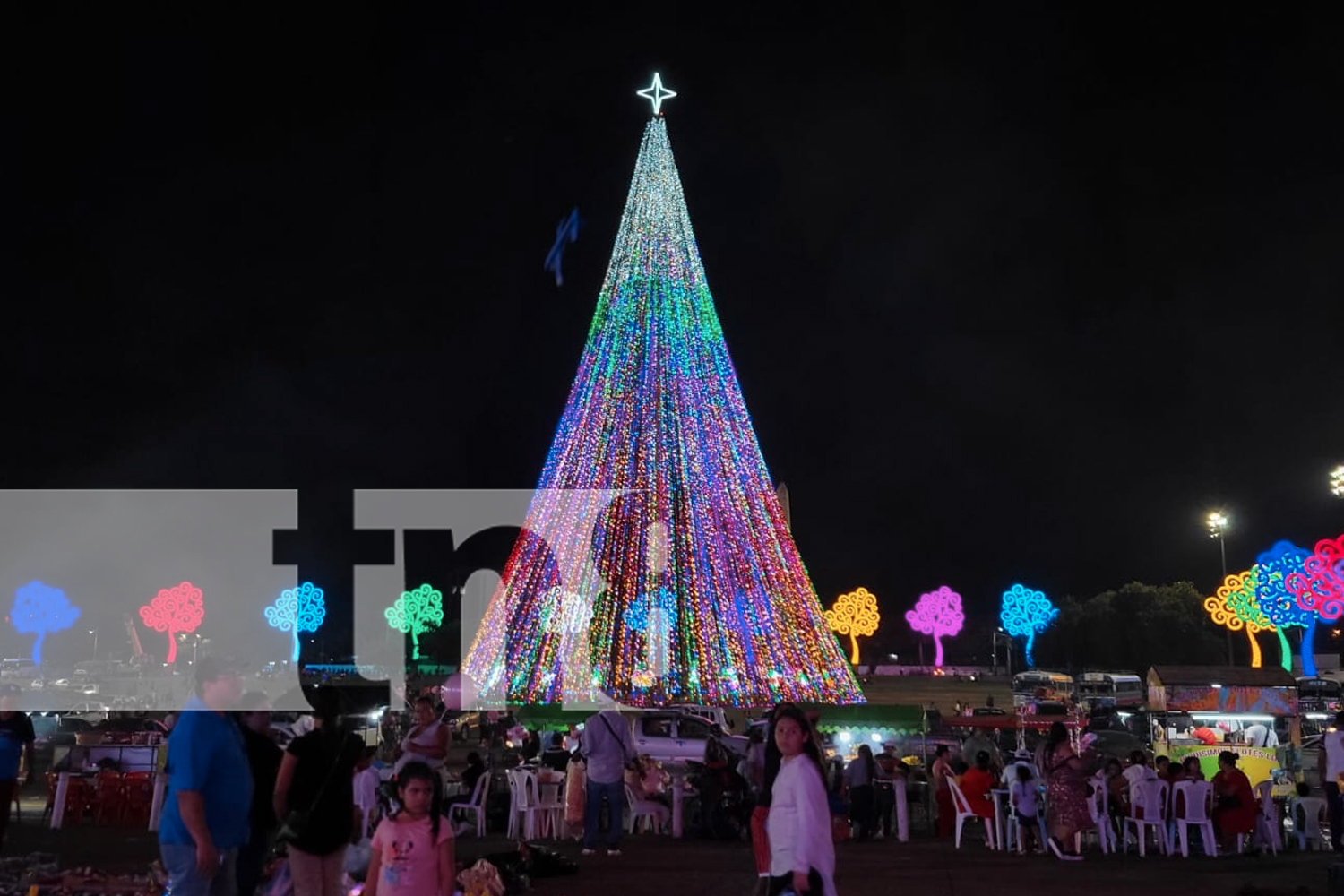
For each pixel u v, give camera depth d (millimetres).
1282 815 21375
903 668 88188
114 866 13859
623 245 46531
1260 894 12727
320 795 8250
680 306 45844
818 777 6969
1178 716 28250
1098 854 17078
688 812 19594
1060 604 91688
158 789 17484
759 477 45062
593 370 45719
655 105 47469
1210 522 61281
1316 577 31469
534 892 12750
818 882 6773
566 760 21953
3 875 11133
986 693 67312
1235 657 82250
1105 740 31859
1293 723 25859
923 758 24547
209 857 7273
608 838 15453
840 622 66000
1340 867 13039
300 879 8219
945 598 80062
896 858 16078
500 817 18797
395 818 7500
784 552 44469
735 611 43281
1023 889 13375
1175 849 17172
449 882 7445
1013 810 17094
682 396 45125
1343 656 81875
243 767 7738
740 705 41531
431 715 14008
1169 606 78688
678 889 12930
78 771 18984
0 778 13242
